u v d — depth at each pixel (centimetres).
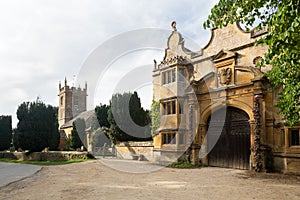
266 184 936
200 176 1141
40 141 2725
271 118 1313
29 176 1201
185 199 693
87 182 979
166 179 1049
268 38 498
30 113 2775
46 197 727
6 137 3753
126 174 1201
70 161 2023
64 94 3897
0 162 2325
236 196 732
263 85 1334
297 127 1202
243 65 1445
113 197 715
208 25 621
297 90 757
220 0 600
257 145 1305
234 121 1518
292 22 430
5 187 909
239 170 1372
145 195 740
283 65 770
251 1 564
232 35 1555
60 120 3925
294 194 761
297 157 1187
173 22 1759
